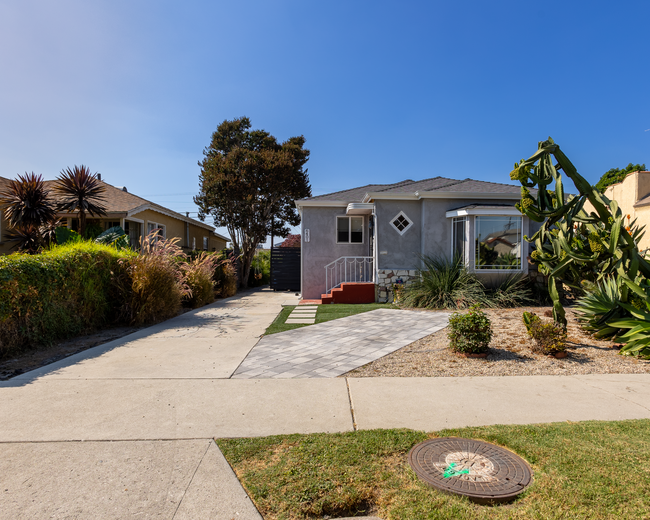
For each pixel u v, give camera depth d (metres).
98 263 8.15
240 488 2.57
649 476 2.63
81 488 2.55
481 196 12.03
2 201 12.00
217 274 15.88
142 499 2.45
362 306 11.51
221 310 11.20
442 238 12.14
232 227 23.75
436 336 7.27
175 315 10.18
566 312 9.68
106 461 2.89
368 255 14.84
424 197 12.08
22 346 6.22
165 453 3.01
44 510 2.33
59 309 6.89
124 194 16.69
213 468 2.80
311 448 3.06
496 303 10.50
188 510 2.35
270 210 24.72
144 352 6.19
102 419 3.63
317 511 2.37
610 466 2.76
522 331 7.49
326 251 14.88
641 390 4.43
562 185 6.59
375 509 2.45
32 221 11.90
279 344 6.75
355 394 4.33
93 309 7.96
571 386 4.57
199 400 4.14
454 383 4.70
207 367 5.36
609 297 6.79
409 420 3.64
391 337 7.24
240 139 26.64
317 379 4.86
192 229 22.16
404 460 2.92
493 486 2.58
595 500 2.39
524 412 3.82
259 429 3.44
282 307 11.82
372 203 13.16
